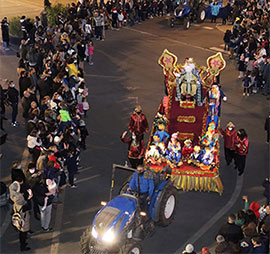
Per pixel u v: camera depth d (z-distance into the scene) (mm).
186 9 34969
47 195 12203
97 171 15773
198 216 13508
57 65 21016
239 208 13922
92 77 24781
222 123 19609
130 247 10727
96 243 10977
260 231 11531
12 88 18406
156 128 15875
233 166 16312
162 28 35844
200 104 16672
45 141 15906
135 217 11453
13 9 41781
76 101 19422
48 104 17453
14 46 29750
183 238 12539
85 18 32844
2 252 11867
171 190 12711
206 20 38719
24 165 16094
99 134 18391
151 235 12328
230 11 37188
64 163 14328
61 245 12180
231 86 23859
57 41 25781
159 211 12109
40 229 12781
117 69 26141
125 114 20297
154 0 39312
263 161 16672
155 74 25547
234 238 11219
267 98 22219
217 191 14570
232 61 27719
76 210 13664
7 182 14953
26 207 11523
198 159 14875
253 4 36812
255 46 25797
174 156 14797
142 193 12031
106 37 32812
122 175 15570
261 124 19609
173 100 17094
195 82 16266
